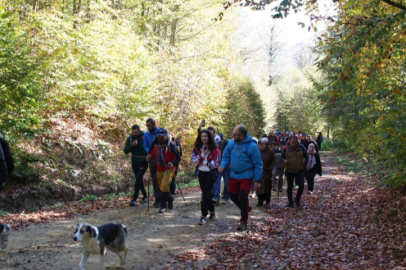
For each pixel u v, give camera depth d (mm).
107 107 14086
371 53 7977
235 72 31422
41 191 10242
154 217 8789
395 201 9078
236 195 7938
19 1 12055
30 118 10250
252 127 32188
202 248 6688
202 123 9664
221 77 26344
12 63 9352
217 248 6707
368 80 9047
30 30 12406
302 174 10445
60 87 12258
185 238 7266
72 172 11820
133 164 10141
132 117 15977
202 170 8445
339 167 22078
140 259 6035
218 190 10531
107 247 5410
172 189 9773
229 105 28109
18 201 9617
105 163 13609
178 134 17719
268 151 10375
